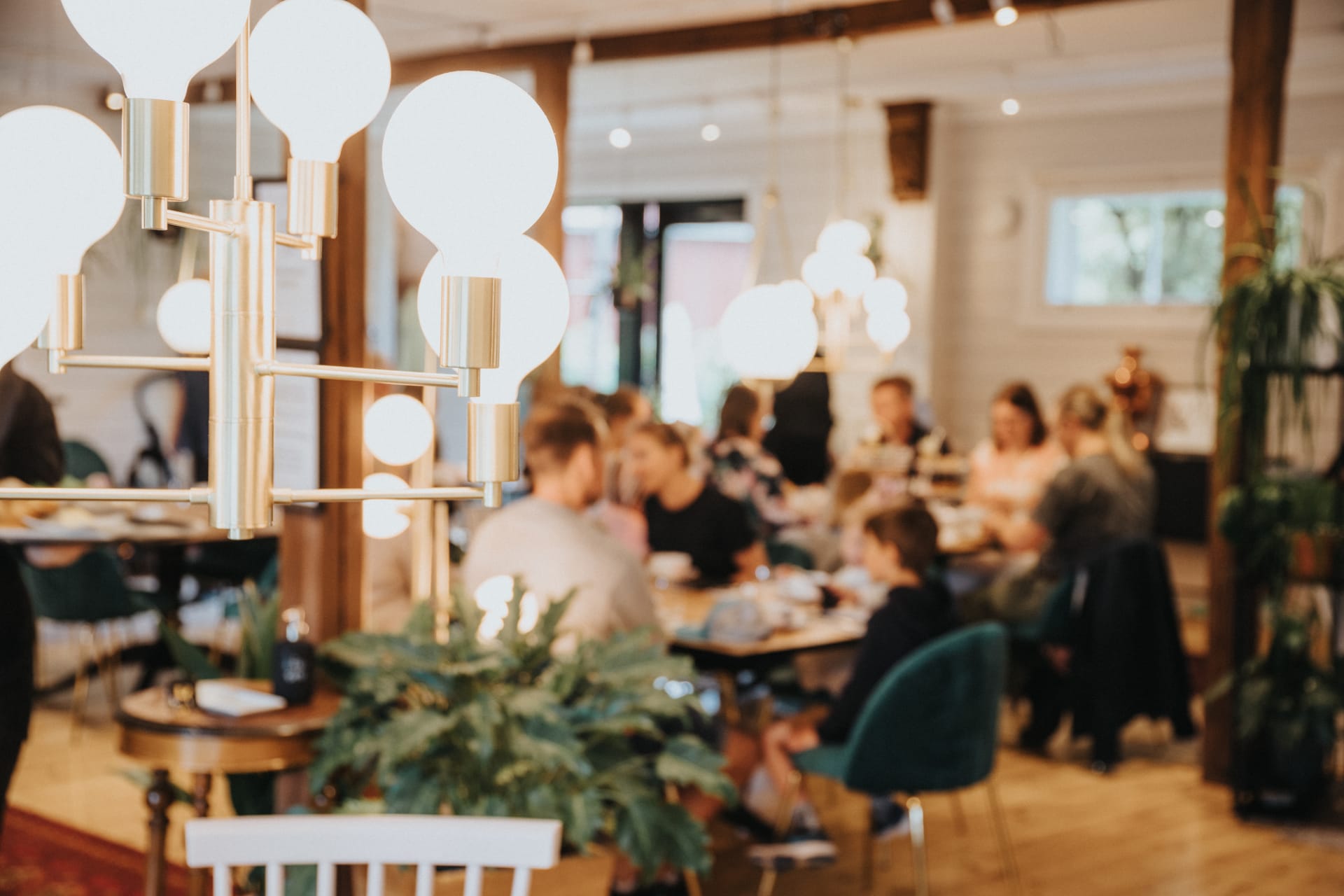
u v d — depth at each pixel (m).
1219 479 5.00
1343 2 6.11
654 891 3.73
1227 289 4.98
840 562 5.54
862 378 9.19
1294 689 4.77
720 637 4.04
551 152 0.90
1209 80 7.77
